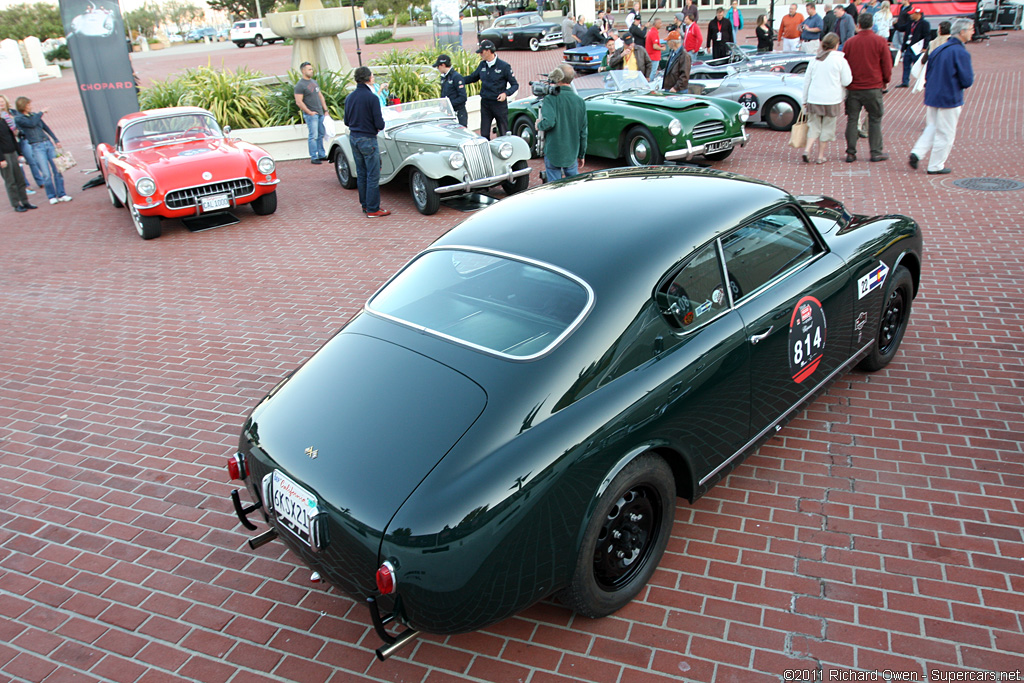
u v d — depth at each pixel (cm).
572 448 264
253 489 312
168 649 308
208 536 381
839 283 395
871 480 377
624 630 297
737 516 360
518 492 251
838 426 427
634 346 292
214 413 508
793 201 385
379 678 285
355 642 305
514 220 356
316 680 287
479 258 334
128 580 352
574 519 266
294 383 324
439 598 244
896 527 342
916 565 318
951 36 898
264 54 4066
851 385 471
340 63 1823
